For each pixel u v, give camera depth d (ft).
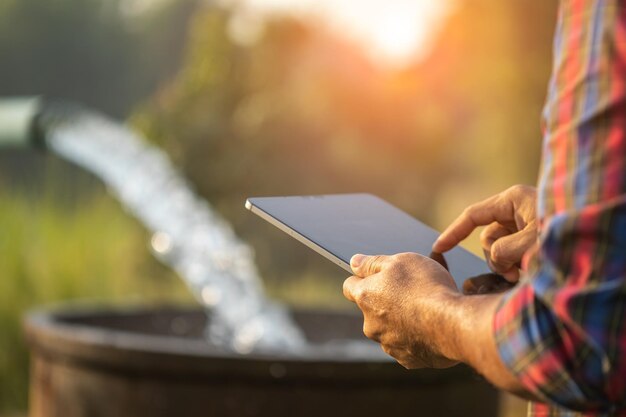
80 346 7.97
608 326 2.94
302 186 24.58
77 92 39.83
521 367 3.20
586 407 3.15
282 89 25.27
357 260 4.13
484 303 3.46
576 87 3.14
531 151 26.50
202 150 24.07
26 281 16.20
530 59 26.32
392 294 3.83
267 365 7.32
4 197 18.02
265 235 23.49
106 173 14.29
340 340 11.06
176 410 7.54
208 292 11.85
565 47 3.25
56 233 17.44
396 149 25.73
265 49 25.52
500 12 26.32
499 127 26.68
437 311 3.60
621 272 2.95
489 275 4.39
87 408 8.02
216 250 12.34
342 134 25.12
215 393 7.43
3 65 39.88
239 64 25.39
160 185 13.78
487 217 4.58
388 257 3.99
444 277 3.81
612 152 3.02
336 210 4.87
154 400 7.61
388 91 25.76
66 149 14.14
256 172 24.18
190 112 24.66
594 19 3.14
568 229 3.03
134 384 7.69
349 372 7.32
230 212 23.85
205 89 25.09
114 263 17.88
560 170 3.17
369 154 25.38
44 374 8.54
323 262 23.21
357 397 7.41
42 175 29.22
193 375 7.44
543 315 3.14
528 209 4.48
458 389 7.78
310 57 25.70
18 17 40.04
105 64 39.68
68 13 40.11
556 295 3.03
